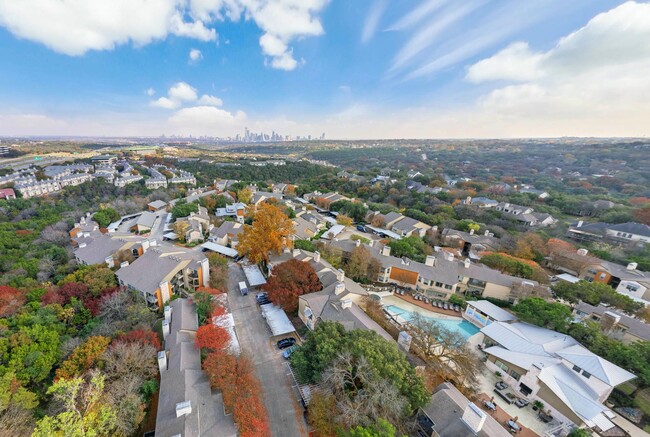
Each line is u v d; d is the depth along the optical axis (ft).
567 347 127.95
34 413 94.07
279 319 149.89
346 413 85.35
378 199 422.41
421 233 289.94
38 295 144.77
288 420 102.22
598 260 211.00
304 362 108.27
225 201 373.40
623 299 159.53
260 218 208.64
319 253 192.13
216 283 179.32
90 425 77.30
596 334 129.90
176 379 96.22
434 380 116.78
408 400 92.38
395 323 149.59
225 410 91.40
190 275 176.65
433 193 407.64
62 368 103.04
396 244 229.66
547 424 104.99
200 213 308.19
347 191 479.82
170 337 120.78
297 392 113.39
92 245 204.74
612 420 105.40
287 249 210.18
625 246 240.53
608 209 303.27
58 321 128.36
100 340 109.70
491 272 190.08
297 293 152.76
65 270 184.03
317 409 92.73
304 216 320.29
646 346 119.44
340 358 99.25
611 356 121.29
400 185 452.76
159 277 159.53
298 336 142.10
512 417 107.04
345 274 199.93
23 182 403.54
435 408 93.20
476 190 439.22
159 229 306.14
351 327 123.85
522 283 178.40
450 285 186.91
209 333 115.75
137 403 90.94
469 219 306.14
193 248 251.39
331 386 98.17
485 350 133.39
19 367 100.37
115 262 187.01
